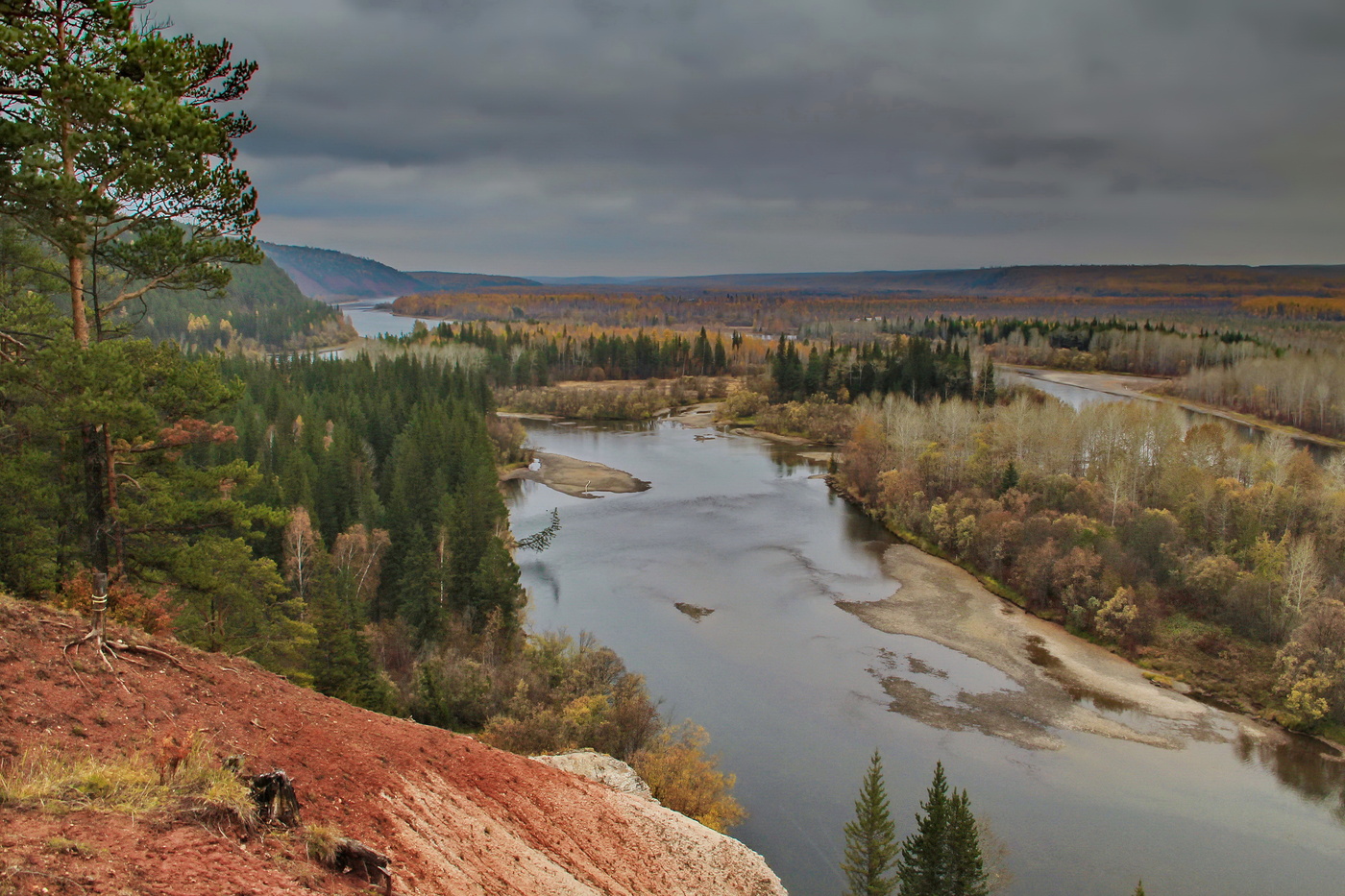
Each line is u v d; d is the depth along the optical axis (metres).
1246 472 91.81
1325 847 43.31
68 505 28.75
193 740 15.37
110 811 12.57
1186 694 59.72
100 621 18.14
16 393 25.05
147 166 22.47
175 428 28.11
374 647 54.41
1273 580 65.12
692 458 138.62
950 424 113.06
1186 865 41.44
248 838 13.23
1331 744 53.00
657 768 40.69
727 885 24.25
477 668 50.44
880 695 57.59
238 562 29.67
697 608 72.50
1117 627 66.88
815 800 45.38
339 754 18.86
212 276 26.59
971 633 69.00
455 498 71.25
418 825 17.78
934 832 33.97
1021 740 52.41
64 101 22.30
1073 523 78.00
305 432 85.31
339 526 72.75
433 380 142.25
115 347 24.48
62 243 23.03
